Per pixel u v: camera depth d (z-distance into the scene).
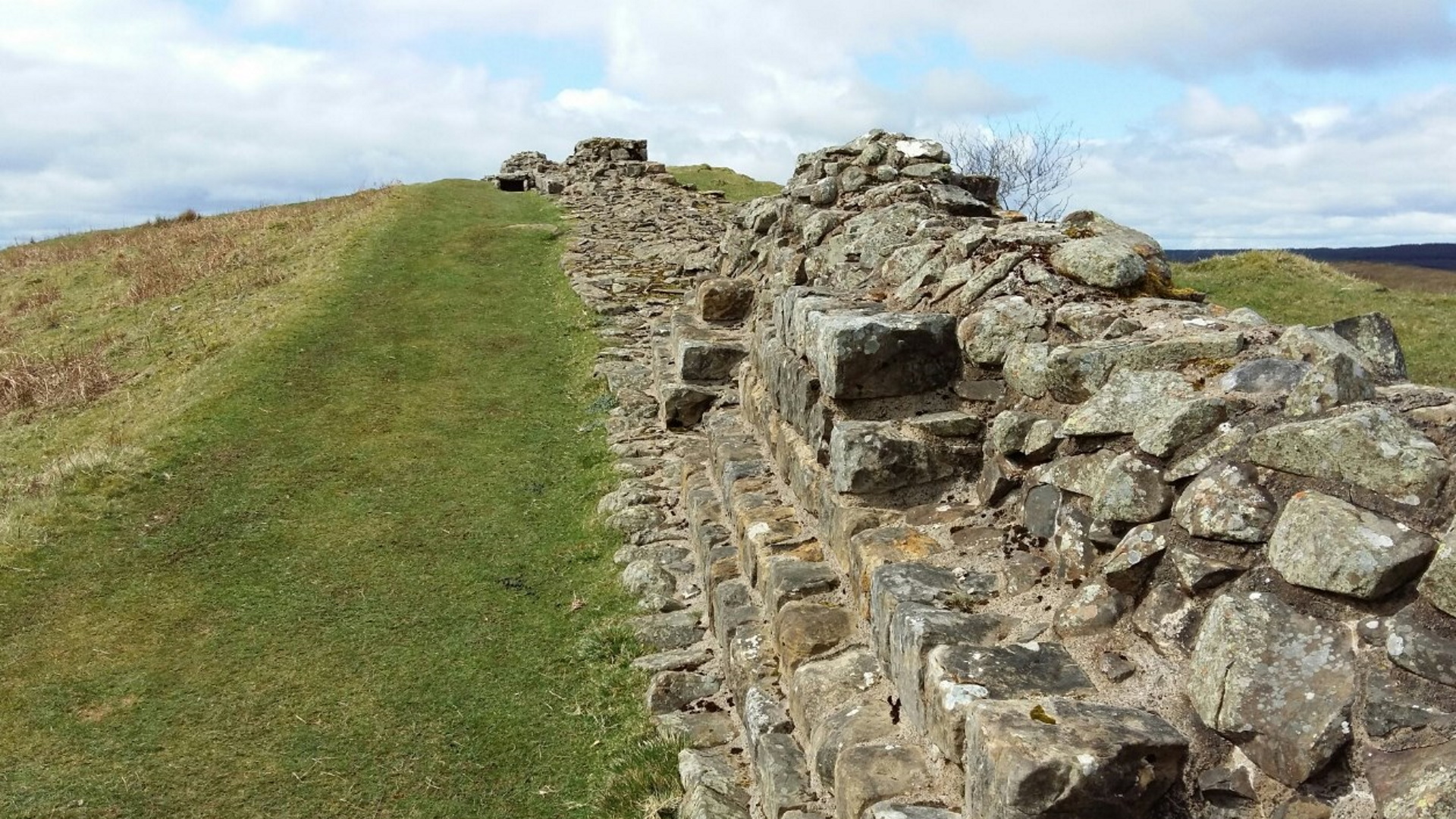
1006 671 3.82
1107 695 3.63
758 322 10.38
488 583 8.16
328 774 5.84
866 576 5.17
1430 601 3.10
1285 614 3.35
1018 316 5.86
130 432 10.94
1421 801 2.70
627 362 13.25
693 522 8.44
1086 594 4.10
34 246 30.20
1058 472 4.82
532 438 11.27
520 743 6.14
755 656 5.88
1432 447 3.45
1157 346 4.82
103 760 5.92
